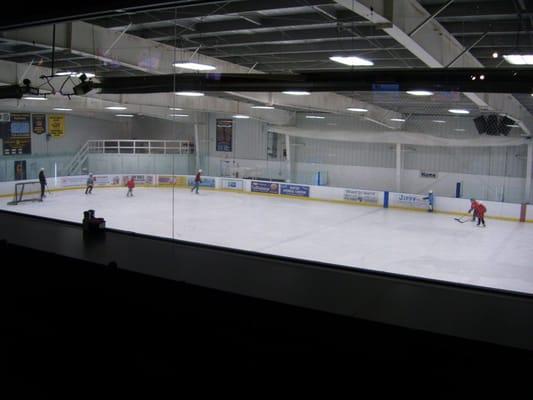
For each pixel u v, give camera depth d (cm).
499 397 174
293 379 226
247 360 242
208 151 2422
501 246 1304
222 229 1524
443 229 1541
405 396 194
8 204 1886
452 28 641
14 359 370
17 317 369
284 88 768
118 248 346
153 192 2302
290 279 266
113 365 307
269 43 809
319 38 754
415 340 190
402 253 1241
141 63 905
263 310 233
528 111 1416
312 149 2311
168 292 272
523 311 211
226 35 845
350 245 1330
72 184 2312
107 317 308
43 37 790
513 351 170
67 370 334
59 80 1372
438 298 230
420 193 1944
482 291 242
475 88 605
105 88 1050
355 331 204
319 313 214
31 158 2295
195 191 2373
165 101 1720
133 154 2447
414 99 1377
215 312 252
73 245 355
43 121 2464
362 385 205
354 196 2062
